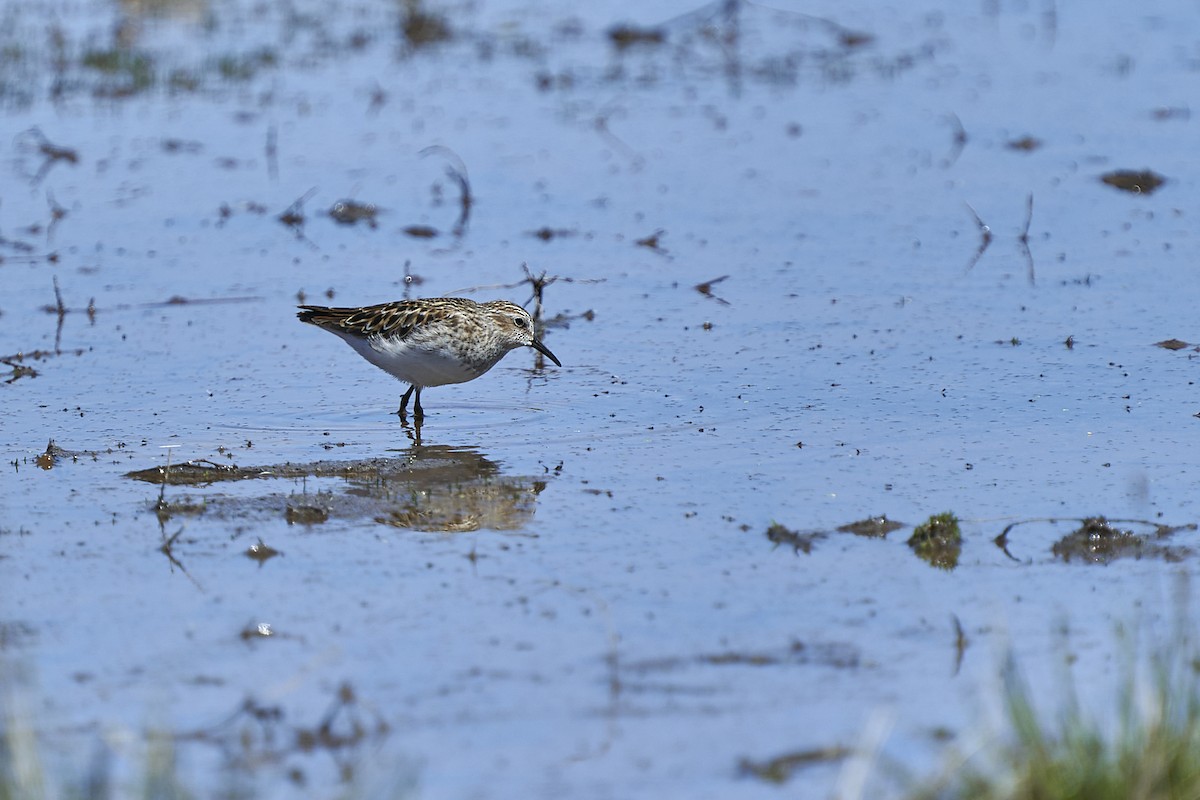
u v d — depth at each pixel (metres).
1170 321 17.47
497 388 15.97
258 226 21.89
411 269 19.98
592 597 10.72
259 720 9.03
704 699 9.30
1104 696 9.13
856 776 7.92
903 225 21.55
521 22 35.53
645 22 35.09
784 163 24.78
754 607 10.55
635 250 20.75
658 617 10.41
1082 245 20.44
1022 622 10.27
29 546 11.62
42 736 8.76
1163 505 12.27
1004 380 15.67
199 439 14.28
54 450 13.83
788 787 8.34
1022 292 18.67
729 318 18.03
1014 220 21.61
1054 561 11.30
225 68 30.19
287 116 27.66
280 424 14.80
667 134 26.61
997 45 33.06
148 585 10.95
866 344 16.95
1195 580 10.90
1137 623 9.41
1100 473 13.04
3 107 27.69
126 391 15.76
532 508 12.45
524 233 21.55
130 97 28.55
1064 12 36.19
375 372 16.66
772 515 12.23
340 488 12.95
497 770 8.49
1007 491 12.66
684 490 12.82
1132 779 7.77
